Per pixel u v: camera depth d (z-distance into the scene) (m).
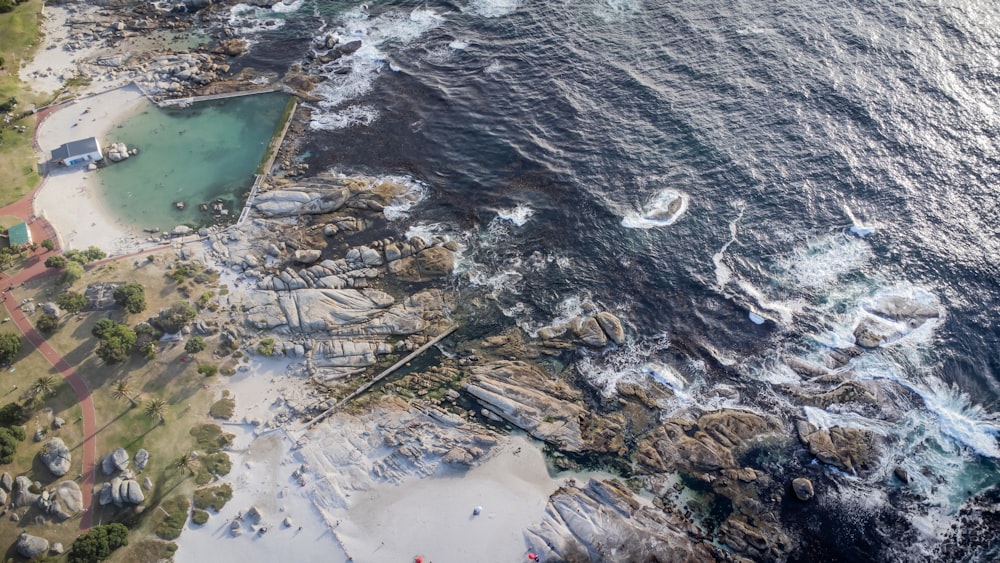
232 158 117.69
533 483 82.12
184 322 92.56
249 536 77.69
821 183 108.25
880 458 82.06
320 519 78.88
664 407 88.44
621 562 74.88
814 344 92.19
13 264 98.94
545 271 103.00
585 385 91.00
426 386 91.12
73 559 71.50
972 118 112.62
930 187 105.81
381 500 80.50
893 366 89.06
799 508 79.62
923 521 77.69
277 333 94.50
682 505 80.38
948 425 84.12
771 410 87.12
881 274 97.94
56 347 90.06
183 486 80.50
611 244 105.44
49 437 82.75
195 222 107.56
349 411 88.12
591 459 84.38
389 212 110.44
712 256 102.69
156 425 84.62
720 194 109.31
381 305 98.25
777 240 103.12
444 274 102.69
